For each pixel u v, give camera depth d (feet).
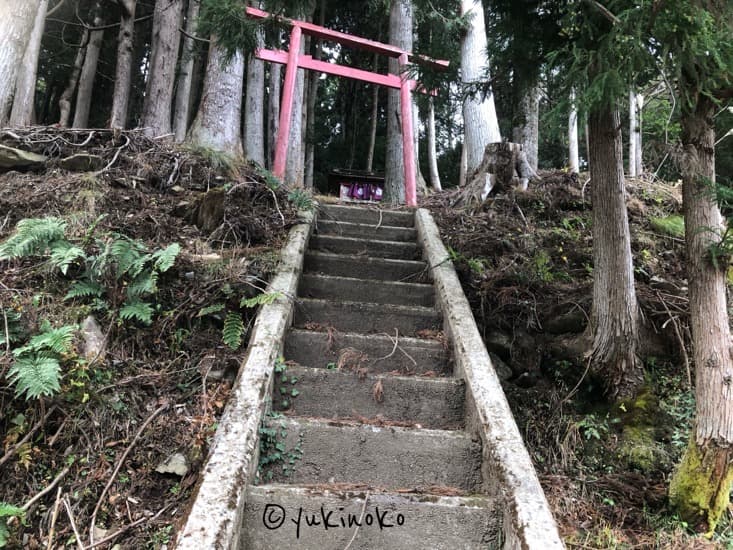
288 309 10.09
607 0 7.79
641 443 10.09
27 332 8.34
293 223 14.29
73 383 7.70
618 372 10.89
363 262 13.66
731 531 8.68
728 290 13.21
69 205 12.17
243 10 13.12
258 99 35.58
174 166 14.85
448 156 66.39
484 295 12.35
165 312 9.66
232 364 9.13
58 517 6.66
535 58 11.54
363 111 64.85
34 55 28.60
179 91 37.09
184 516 5.35
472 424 8.01
